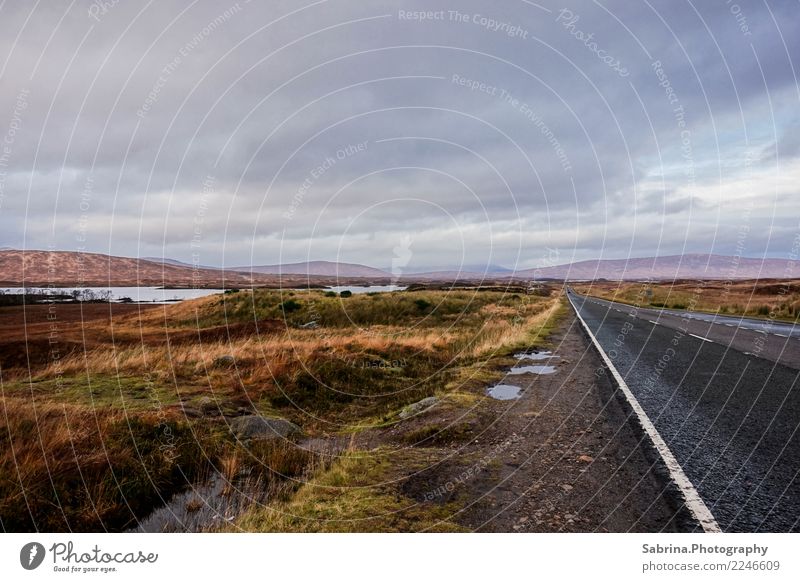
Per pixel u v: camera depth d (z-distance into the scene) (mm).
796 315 22953
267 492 5180
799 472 4051
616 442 5094
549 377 9133
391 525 3854
